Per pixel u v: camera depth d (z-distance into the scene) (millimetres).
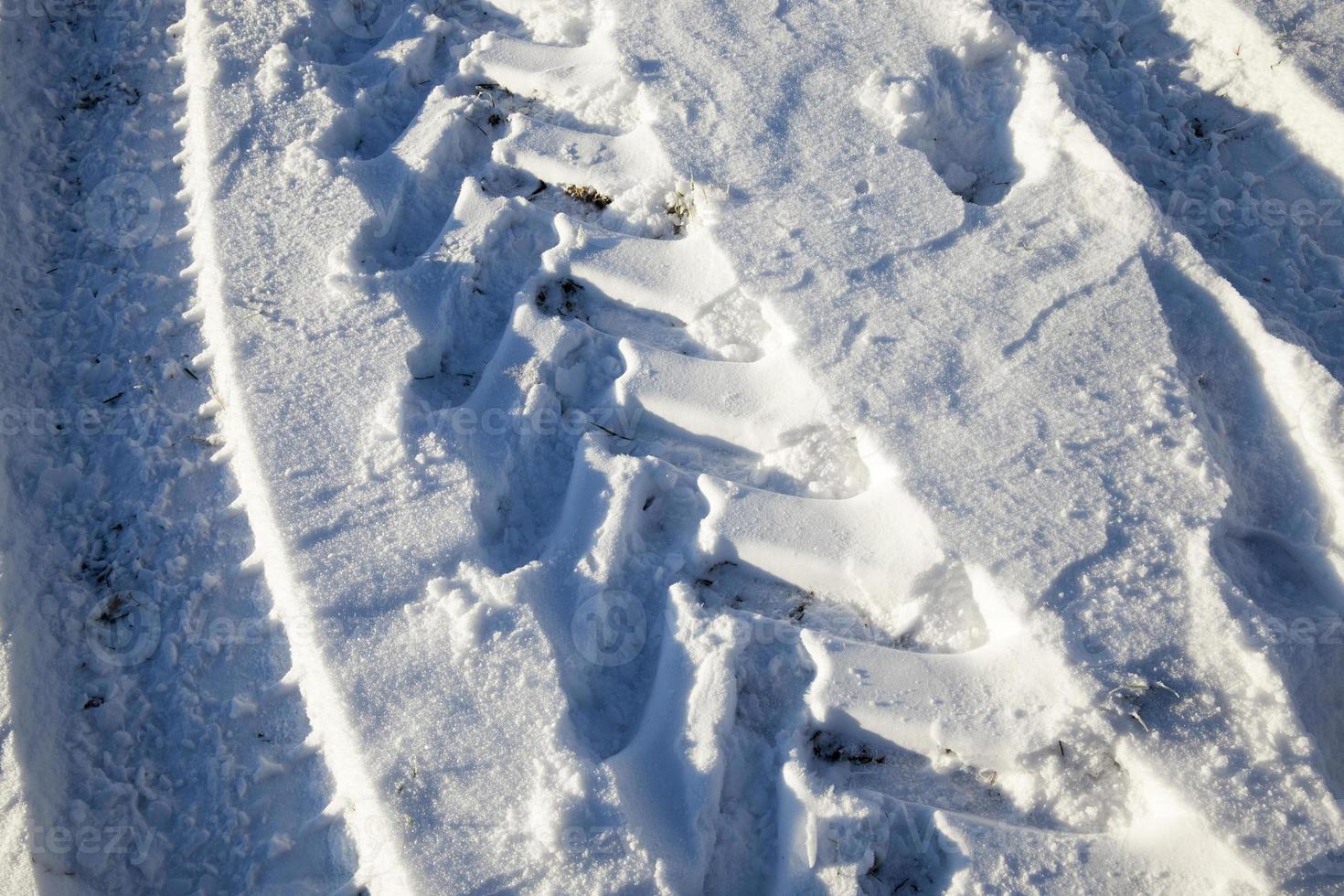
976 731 2439
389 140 3920
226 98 3910
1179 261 3168
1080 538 2633
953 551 2633
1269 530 2785
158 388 3266
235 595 2846
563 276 3408
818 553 2738
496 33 4148
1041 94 3596
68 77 4277
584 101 3850
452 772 2408
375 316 3234
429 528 2799
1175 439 2797
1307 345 3104
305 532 2807
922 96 3605
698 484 2920
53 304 3559
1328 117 3533
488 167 3748
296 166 3650
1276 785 2271
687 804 2383
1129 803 2365
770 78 3734
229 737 2617
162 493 3029
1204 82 3865
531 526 2930
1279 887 2172
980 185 3633
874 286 3178
